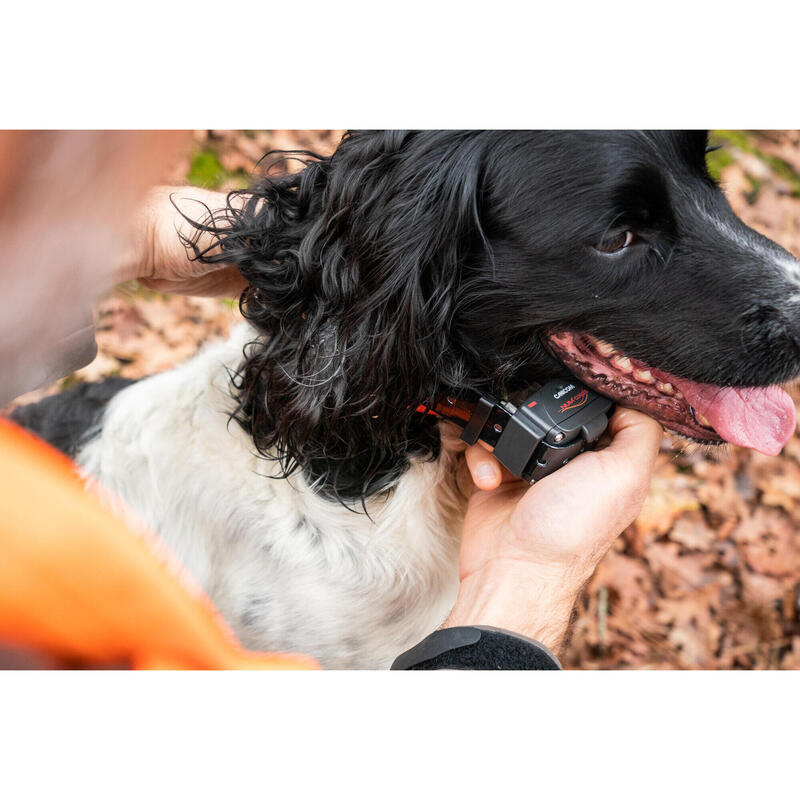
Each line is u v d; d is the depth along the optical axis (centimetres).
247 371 68
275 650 71
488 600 58
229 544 70
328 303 62
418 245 60
